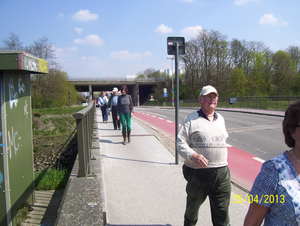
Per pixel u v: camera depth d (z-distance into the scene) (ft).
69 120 47.44
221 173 8.20
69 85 145.59
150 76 245.65
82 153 10.68
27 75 12.34
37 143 28.45
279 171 4.80
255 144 27.55
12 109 10.31
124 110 24.63
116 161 18.76
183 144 8.23
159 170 16.76
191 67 145.69
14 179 10.38
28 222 11.13
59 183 15.48
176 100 18.22
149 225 9.96
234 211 11.43
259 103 80.07
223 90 133.49
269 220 4.96
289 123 4.87
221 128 8.48
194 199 8.56
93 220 6.61
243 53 142.00
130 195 12.75
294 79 120.98
